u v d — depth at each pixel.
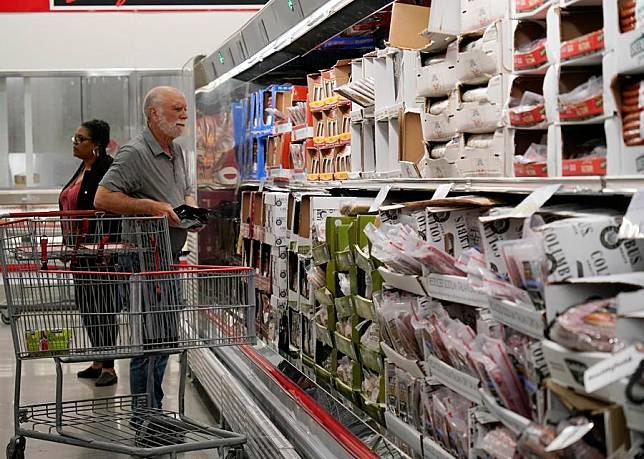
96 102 11.27
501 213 2.31
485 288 2.16
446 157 2.94
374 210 3.35
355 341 3.59
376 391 3.40
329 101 4.71
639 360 1.59
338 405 3.60
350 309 3.68
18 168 11.26
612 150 2.01
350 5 4.02
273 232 5.09
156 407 5.02
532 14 2.40
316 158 5.01
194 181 7.46
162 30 11.24
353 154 4.18
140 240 4.90
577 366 1.76
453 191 2.96
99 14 11.14
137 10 11.20
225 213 6.80
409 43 3.39
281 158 5.61
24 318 4.24
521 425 2.03
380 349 3.30
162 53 11.26
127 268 4.95
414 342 2.87
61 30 11.12
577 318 1.79
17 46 11.08
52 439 4.29
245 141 6.46
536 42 2.43
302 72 6.15
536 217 2.04
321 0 4.07
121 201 5.11
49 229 8.41
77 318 4.28
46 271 4.20
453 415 2.56
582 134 2.27
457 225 2.72
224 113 6.71
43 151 11.29
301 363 4.57
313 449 3.33
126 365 7.88
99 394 6.63
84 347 4.24
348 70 4.62
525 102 2.46
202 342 4.24
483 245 2.31
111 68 11.21
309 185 5.06
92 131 6.84
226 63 6.32
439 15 2.90
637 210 1.81
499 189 2.48
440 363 2.59
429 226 2.77
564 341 1.80
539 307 1.94
